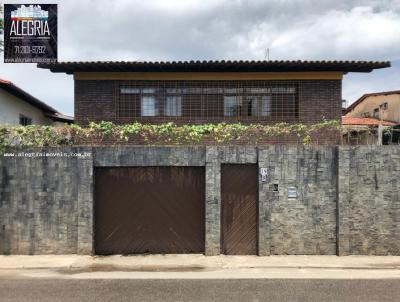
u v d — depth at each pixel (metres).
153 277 7.98
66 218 9.70
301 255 9.70
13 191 9.71
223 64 12.38
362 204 9.77
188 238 9.90
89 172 9.67
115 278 7.90
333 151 9.81
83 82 13.22
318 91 13.15
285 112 13.10
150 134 10.23
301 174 9.79
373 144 10.36
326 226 9.78
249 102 13.11
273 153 9.76
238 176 9.83
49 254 9.66
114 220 9.89
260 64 12.36
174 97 13.14
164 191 9.91
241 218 9.80
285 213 9.76
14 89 16.06
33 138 9.91
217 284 7.49
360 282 7.69
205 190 9.74
